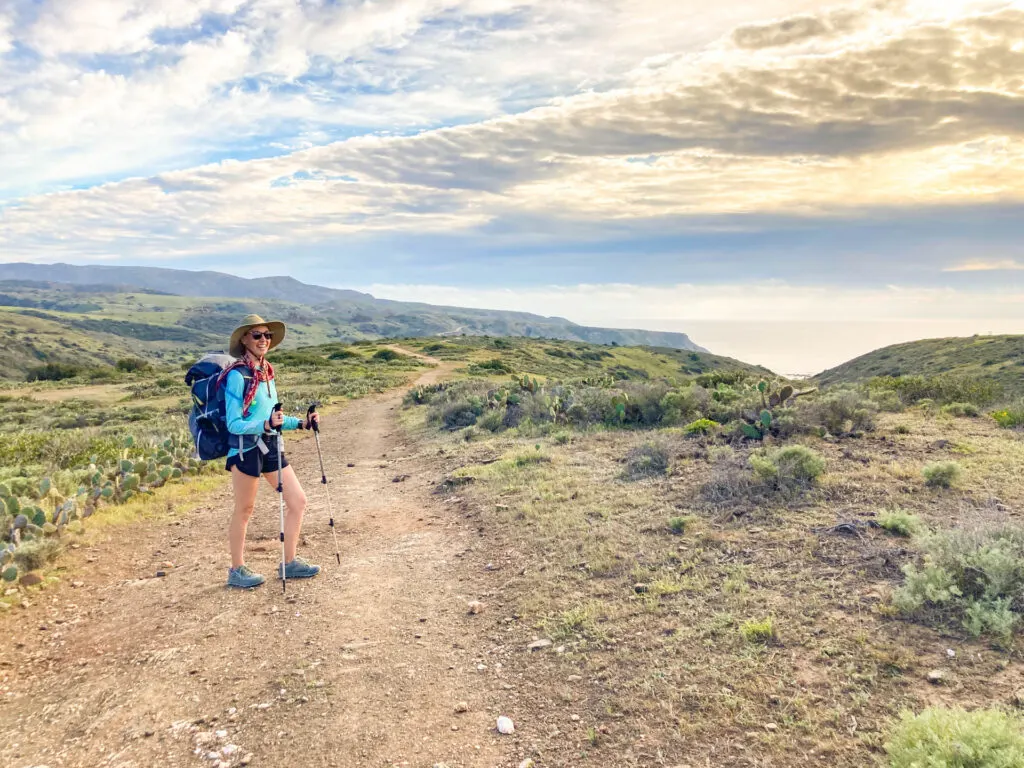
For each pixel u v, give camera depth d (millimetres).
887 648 3461
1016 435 8930
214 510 9055
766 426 9430
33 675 4207
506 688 3697
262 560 6434
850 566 4559
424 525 7539
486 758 3064
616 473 8391
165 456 11367
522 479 8773
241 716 3541
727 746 2895
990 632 3482
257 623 4832
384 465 12352
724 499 6516
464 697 3648
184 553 6941
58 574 6227
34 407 31969
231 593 5488
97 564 6613
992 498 5840
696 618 4137
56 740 3402
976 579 3893
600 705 3385
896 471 6895
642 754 2939
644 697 3377
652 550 5469
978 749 2430
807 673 3354
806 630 3771
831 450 8266
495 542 6406
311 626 4730
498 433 14180
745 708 3143
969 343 101125
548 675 3771
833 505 5977
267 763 3104
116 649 4535
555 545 5984
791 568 4680
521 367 64625
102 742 3354
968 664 3236
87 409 30312
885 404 12633
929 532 4660
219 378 5086
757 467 6797
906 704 2986
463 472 9922
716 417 11766
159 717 3570
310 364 60562
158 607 5301
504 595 5070
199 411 5180
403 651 4273
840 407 10016
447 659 4133
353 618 4855
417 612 4945
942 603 3803
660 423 12508
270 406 5414
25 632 4922
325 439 17516
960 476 6402
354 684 3842
